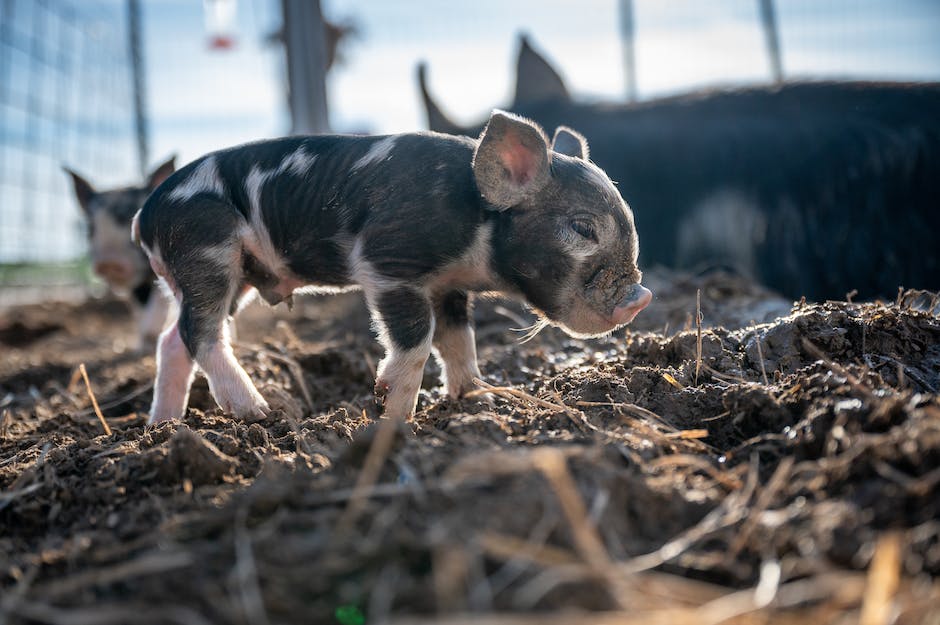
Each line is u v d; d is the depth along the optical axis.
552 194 0.66
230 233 0.70
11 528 0.51
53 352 1.47
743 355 0.68
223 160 0.72
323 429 0.62
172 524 0.46
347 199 0.67
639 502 0.46
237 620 0.39
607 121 1.29
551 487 0.44
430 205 0.65
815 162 1.11
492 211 0.66
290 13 1.45
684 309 0.99
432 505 0.44
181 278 0.70
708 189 1.20
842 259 1.09
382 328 0.65
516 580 0.40
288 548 0.42
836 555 0.42
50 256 2.07
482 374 0.79
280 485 0.48
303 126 1.46
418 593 0.39
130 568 0.43
